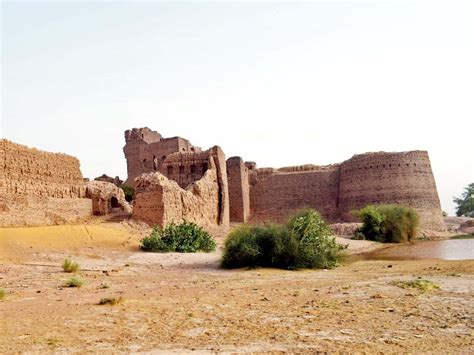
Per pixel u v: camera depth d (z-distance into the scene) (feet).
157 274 54.60
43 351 20.24
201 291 39.52
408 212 140.36
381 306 30.17
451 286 37.83
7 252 64.18
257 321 26.45
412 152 175.63
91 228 86.79
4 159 85.56
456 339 21.53
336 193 195.31
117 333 23.76
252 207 209.36
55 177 101.91
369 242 125.80
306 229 63.10
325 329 24.13
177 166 159.02
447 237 159.53
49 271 53.78
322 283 43.52
